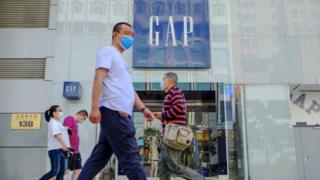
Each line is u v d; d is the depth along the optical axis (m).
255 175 7.85
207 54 8.36
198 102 8.27
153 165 7.96
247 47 8.48
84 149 7.82
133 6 8.57
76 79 8.23
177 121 4.93
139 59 8.27
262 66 8.41
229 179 7.82
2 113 8.05
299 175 8.12
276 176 7.88
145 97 8.19
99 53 3.32
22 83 8.20
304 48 8.52
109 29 8.51
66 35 8.45
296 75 8.38
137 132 8.06
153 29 8.43
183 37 8.41
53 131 6.34
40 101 8.11
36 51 8.38
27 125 7.97
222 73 8.34
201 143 8.06
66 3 8.60
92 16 8.55
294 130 8.41
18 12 8.57
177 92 5.00
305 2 8.67
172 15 8.52
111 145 3.26
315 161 8.20
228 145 7.99
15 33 8.46
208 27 8.48
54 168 6.30
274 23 8.63
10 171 7.77
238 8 8.68
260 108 8.20
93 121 3.07
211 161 7.95
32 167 7.77
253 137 8.04
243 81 8.31
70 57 8.34
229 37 8.53
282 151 8.00
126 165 3.19
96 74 3.20
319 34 8.57
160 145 8.02
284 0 8.67
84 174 3.33
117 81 3.29
